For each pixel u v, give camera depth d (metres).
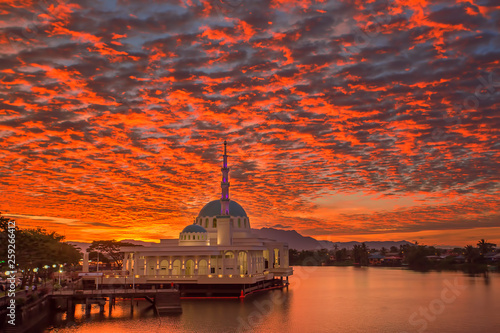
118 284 143.88
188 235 163.25
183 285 143.25
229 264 152.25
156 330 93.31
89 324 100.25
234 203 197.12
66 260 182.62
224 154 183.88
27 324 90.94
